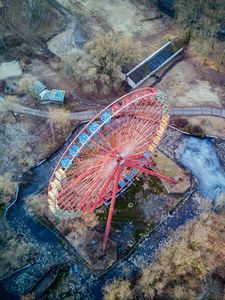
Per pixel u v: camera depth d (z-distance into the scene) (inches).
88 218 4069.9
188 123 4753.9
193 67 5319.9
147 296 3528.5
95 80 5027.1
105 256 3870.6
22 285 3754.9
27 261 3870.6
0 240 3895.2
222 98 5024.6
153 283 3553.2
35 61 5359.3
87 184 3521.2
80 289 3737.7
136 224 4065.0
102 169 3531.0
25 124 4773.6
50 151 4552.2
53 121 4749.0
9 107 4739.2
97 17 5885.8
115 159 3506.4
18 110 4884.4
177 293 3449.8
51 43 5580.7
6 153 4532.5
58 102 4909.0
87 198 3474.4
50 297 3688.5
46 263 3868.1
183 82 5167.3
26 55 5398.6
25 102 4950.8
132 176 4141.2
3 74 5211.6
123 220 4082.2
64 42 5580.7
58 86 5108.3
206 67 5315.0
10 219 4121.6
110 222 3725.4
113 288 3523.6
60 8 5964.6
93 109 4918.8
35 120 4805.6
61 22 5812.0
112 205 3550.7
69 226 4042.8
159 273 3577.8
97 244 3937.0
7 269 3791.8
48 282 3764.8
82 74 4938.5
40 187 4323.3
